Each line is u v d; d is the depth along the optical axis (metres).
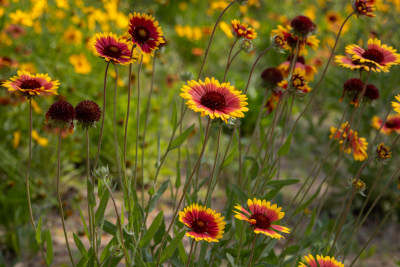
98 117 1.59
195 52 5.34
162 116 4.37
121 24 4.29
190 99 1.43
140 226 1.79
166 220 3.24
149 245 1.98
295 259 2.15
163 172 3.72
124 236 1.72
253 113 4.80
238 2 1.78
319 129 4.72
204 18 7.76
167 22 7.71
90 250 1.74
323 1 6.50
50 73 3.48
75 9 4.40
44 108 3.51
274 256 2.03
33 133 3.19
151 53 1.61
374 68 1.82
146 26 1.61
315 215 2.16
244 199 1.89
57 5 4.27
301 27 2.01
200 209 1.49
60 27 4.32
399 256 3.30
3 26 3.82
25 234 2.82
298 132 4.34
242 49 1.90
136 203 1.72
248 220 1.41
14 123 3.49
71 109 1.55
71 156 3.63
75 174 3.63
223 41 6.23
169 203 3.55
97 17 4.23
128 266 1.63
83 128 1.59
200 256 1.71
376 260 3.22
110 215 3.19
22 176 3.24
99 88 4.05
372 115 3.79
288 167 4.39
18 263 2.71
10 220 2.98
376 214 3.81
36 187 3.25
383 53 1.87
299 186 4.09
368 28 4.17
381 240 3.51
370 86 2.12
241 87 4.95
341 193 3.82
